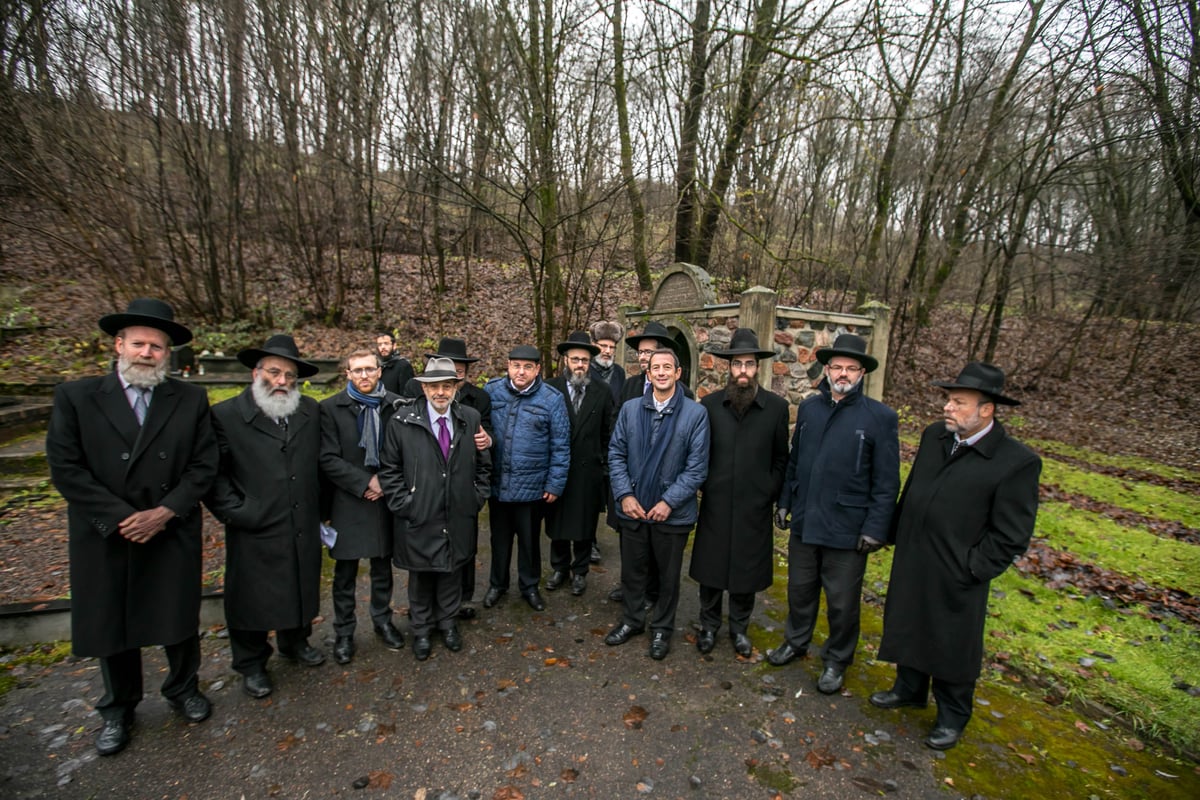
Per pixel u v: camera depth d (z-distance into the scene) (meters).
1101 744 2.63
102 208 8.29
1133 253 12.12
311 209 10.17
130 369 2.31
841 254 13.08
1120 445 10.20
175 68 8.72
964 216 12.62
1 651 3.06
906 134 12.14
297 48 9.47
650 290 9.30
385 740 2.50
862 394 2.94
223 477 2.68
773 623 3.65
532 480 3.58
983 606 2.48
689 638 3.44
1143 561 4.74
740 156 9.90
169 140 8.85
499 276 12.77
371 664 3.08
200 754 2.39
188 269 9.47
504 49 8.41
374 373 3.12
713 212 9.47
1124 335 14.77
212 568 3.91
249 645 2.77
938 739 2.54
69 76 7.91
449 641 3.22
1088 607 3.89
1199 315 13.79
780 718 2.72
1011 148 12.08
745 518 3.09
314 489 2.88
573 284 11.03
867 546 2.81
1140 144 10.45
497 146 7.64
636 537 3.24
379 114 9.57
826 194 13.11
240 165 9.61
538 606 3.73
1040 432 10.88
